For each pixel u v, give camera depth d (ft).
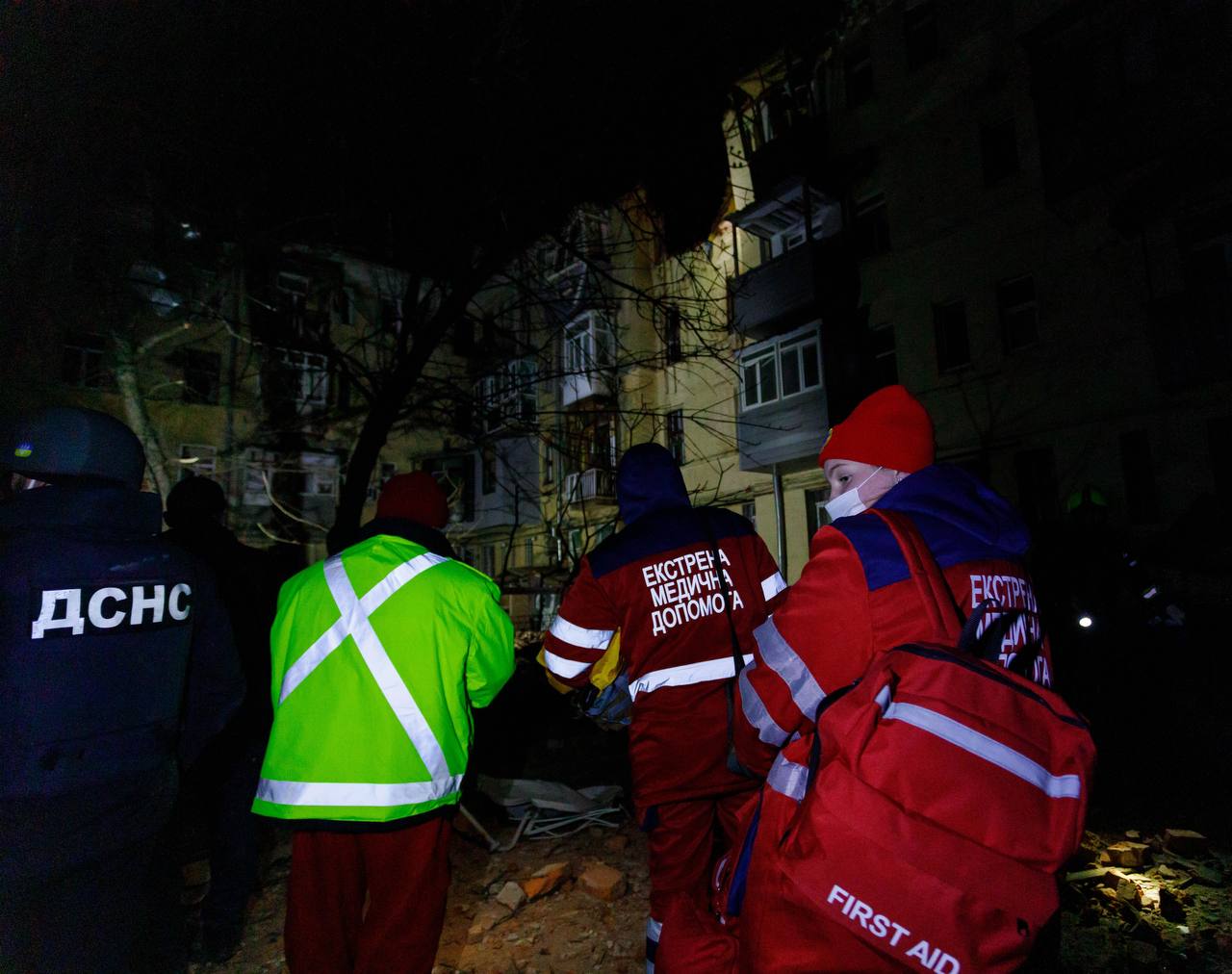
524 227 20.99
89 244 16.57
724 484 56.80
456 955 8.98
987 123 43.06
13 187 12.01
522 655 28.40
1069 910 9.88
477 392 28.02
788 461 52.49
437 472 79.66
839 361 49.26
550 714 22.12
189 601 6.07
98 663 5.11
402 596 6.81
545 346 25.94
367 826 6.11
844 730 3.43
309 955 6.06
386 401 20.38
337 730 6.31
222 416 62.28
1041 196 39.81
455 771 6.68
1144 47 35.63
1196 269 34.14
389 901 6.30
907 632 3.97
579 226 23.41
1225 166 31.91
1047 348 39.19
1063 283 38.63
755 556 7.89
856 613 4.10
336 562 7.09
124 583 5.41
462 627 6.95
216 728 6.46
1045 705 3.38
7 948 4.63
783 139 51.65
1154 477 34.45
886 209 48.42
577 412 26.61
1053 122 38.93
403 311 23.85
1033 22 40.73
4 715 4.68
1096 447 36.73
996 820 3.03
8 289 12.47
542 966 8.66
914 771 3.18
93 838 4.92
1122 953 8.73
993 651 3.91
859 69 50.60
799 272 50.24
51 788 4.75
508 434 26.55
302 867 6.23
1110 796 14.51
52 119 11.96
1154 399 34.71
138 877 5.32
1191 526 32.14
